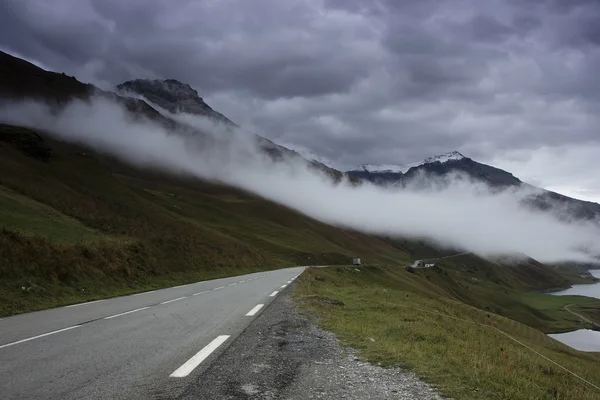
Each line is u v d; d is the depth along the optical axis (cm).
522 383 773
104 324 1174
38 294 1711
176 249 4056
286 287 2731
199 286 2820
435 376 713
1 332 1034
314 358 813
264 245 12531
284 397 571
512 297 19412
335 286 3428
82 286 2059
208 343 911
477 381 700
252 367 720
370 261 17275
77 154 11575
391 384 654
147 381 622
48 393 561
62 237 3027
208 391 583
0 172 6041
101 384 603
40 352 809
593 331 12562
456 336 1530
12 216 3366
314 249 14262
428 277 15262
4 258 1770
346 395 590
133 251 3059
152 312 1448
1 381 613
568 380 1225
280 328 1148
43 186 6575
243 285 2930
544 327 13075
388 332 1221
